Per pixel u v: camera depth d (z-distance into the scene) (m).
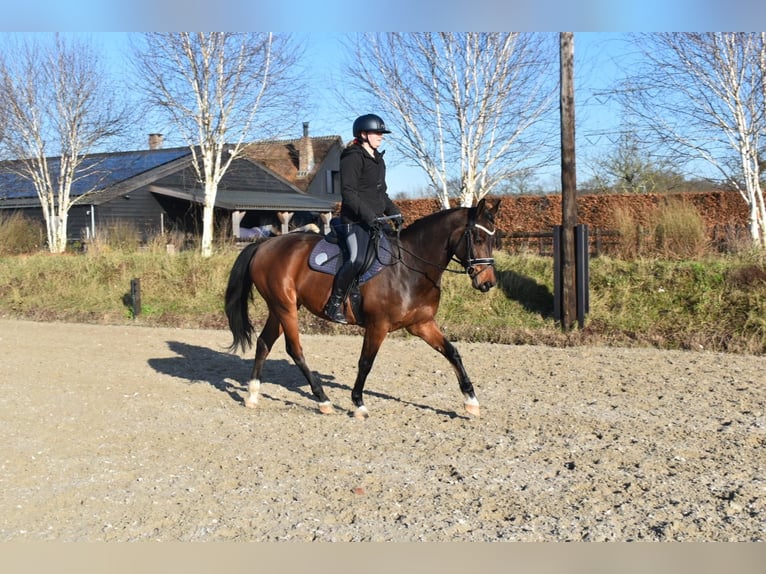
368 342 6.86
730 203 19.95
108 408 7.54
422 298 6.73
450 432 6.45
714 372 8.73
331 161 43.44
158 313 15.05
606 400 7.48
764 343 10.27
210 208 21.22
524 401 7.52
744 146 16.50
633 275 12.45
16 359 10.38
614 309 11.91
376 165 6.78
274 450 6.04
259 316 14.07
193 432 6.63
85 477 5.41
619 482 5.08
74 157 26.03
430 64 19.06
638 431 6.32
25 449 6.11
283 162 43.19
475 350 10.63
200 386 8.62
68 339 12.36
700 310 11.34
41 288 17.27
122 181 28.72
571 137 11.63
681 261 12.88
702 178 17.62
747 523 4.36
